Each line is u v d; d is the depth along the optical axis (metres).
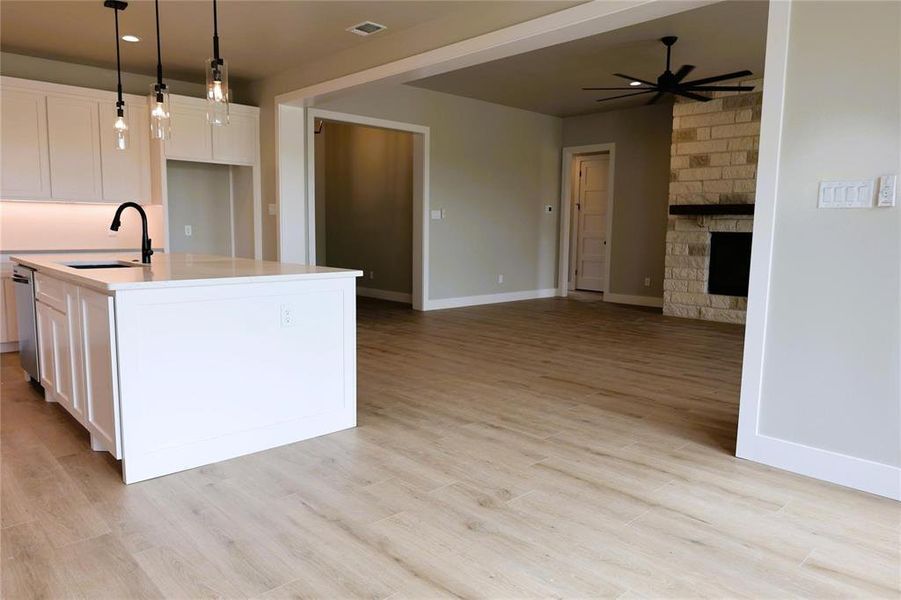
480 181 8.23
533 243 9.14
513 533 2.20
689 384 4.29
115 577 1.90
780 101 2.70
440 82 6.95
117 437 2.54
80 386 2.94
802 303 2.72
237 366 2.84
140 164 5.56
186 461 2.72
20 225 5.20
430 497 2.49
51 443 3.02
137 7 4.15
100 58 5.42
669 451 3.03
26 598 1.78
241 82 6.35
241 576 1.91
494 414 3.58
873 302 2.54
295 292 3.01
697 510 2.40
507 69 6.29
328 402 3.21
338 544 2.11
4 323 5.00
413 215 7.77
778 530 2.25
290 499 2.45
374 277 8.97
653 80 6.68
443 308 7.99
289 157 6.09
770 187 2.75
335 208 9.51
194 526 2.22
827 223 2.62
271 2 4.08
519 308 8.11
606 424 3.43
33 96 4.93
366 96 6.80
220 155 5.97
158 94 3.34
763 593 1.86
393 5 4.12
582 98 7.79
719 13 4.54
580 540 2.16
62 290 3.06
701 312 7.30
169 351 2.62
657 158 8.22
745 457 2.94
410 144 8.17
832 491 2.59
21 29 4.62
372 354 5.16
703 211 7.01
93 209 5.58
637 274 8.56
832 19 2.54
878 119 2.47
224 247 6.63
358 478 2.66
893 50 2.42
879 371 2.54
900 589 1.89
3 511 2.31
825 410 2.69
